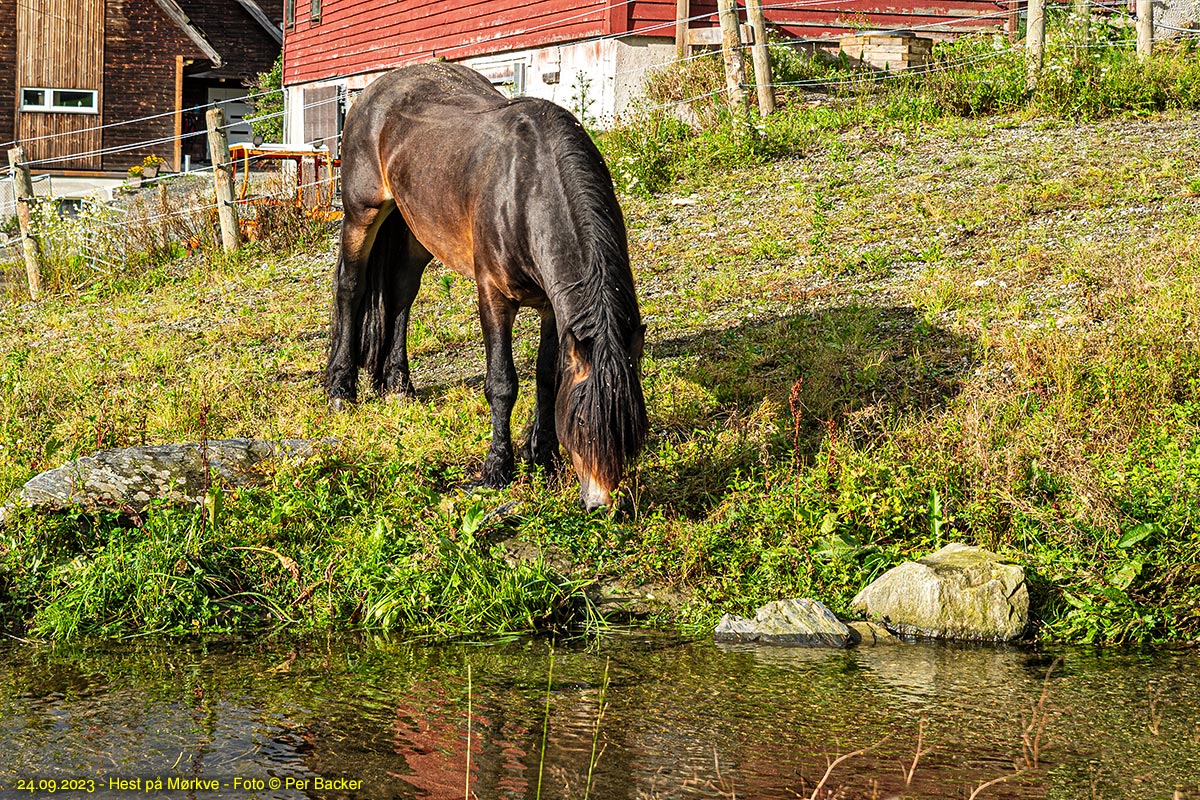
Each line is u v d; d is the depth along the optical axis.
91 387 8.83
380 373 8.38
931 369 7.98
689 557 6.07
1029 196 11.15
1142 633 5.51
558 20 18.27
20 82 30.56
